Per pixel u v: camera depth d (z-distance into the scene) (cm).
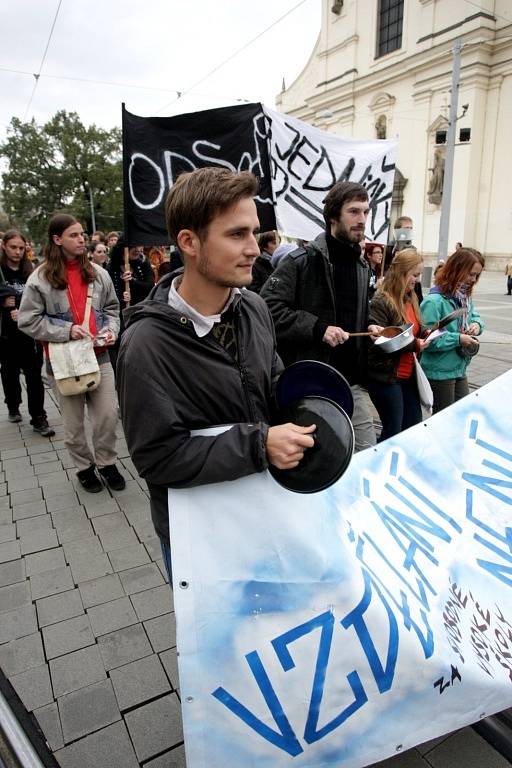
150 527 290
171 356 117
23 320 303
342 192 249
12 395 469
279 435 111
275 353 147
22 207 4650
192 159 348
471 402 202
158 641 207
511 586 161
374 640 126
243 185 109
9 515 306
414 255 315
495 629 148
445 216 1342
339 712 122
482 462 193
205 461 112
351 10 2681
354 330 270
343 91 2808
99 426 330
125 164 335
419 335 341
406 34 2417
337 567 129
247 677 117
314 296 258
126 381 114
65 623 218
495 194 2259
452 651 134
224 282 114
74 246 304
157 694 183
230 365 124
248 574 121
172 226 114
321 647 122
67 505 316
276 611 121
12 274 434
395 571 145
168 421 113
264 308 142
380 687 125
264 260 441
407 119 2512
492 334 905
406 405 320
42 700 181
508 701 137
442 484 182
